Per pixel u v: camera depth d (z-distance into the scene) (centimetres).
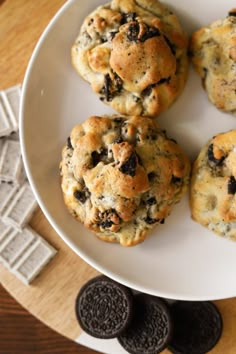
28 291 53
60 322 53
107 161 45
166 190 45
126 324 51
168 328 51
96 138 45
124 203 45
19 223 52
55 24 47
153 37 44
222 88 46
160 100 46
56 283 53
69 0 46
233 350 52
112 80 45
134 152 44
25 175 54
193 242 48
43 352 60
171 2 47
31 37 52
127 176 44
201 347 52
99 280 52
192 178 47
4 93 52
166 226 48
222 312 52
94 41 46
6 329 60
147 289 48
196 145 48
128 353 53
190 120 48
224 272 48
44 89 48
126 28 44
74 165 46
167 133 48
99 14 46
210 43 46
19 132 49
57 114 48
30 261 53
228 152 45
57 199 48
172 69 45
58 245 53
